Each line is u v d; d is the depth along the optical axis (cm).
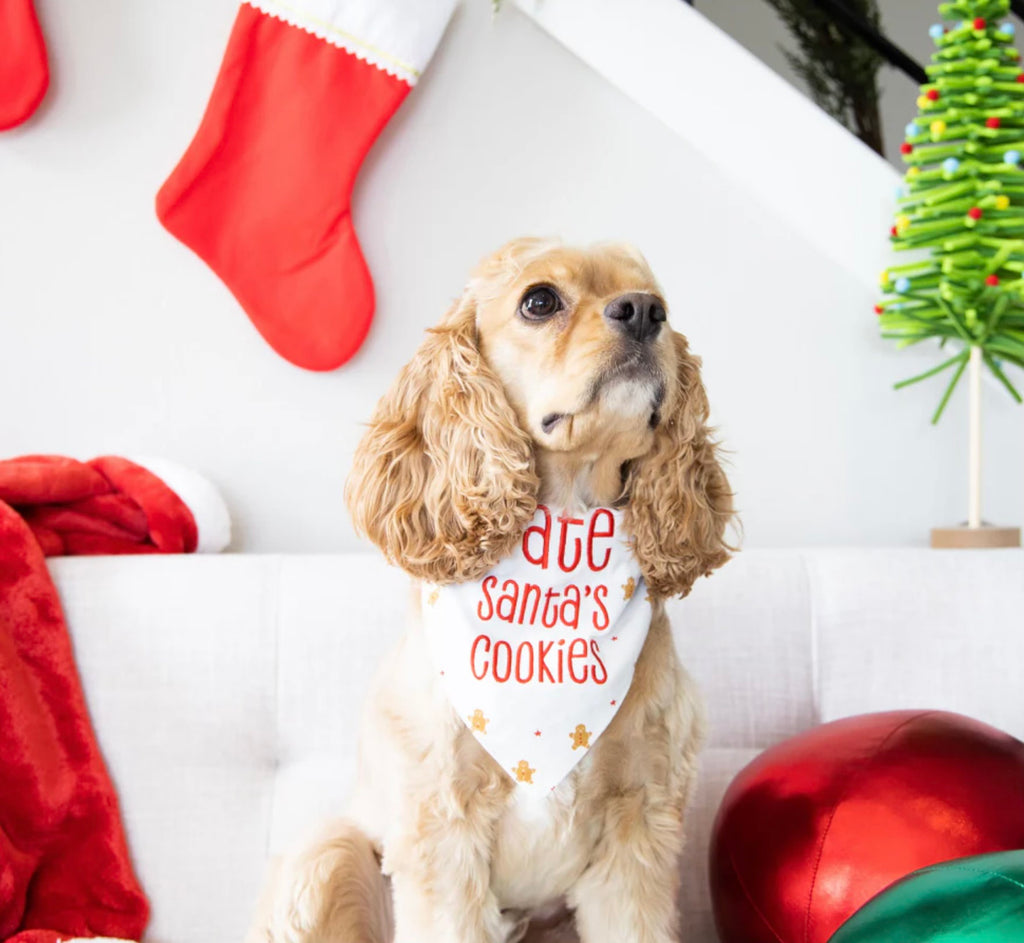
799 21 295
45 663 189
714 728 199
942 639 202
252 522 244
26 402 241
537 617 149
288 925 150
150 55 244
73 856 184
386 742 150
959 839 136
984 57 230
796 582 206
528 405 148
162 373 243
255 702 198
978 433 228
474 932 140
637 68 253
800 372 256
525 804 142
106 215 243
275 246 235
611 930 146
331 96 234
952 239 225
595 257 150
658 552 156
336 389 245
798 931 142
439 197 249
